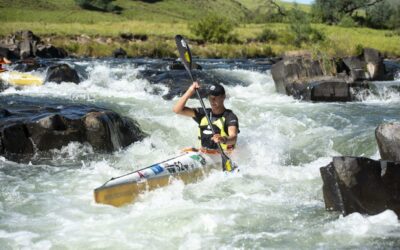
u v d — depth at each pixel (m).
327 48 20.52
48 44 29.73
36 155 8.03
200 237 4.84
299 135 9.33
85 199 5.97
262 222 5.20
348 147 8.35
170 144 8.93
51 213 5.50
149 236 4.88
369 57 17.42
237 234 4.91
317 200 5.91
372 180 5.18
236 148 7.39
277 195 6.06
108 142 8.43
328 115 11.00
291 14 40.34
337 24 63.97
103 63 21.48
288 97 14.19
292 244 4.67
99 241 4.76
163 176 6.08
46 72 15.33
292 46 37.19
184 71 17.30
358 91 14.21
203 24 38.41
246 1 116.94
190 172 6.38
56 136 8.17
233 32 42.41
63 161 7.83
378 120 10.55
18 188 6.35
